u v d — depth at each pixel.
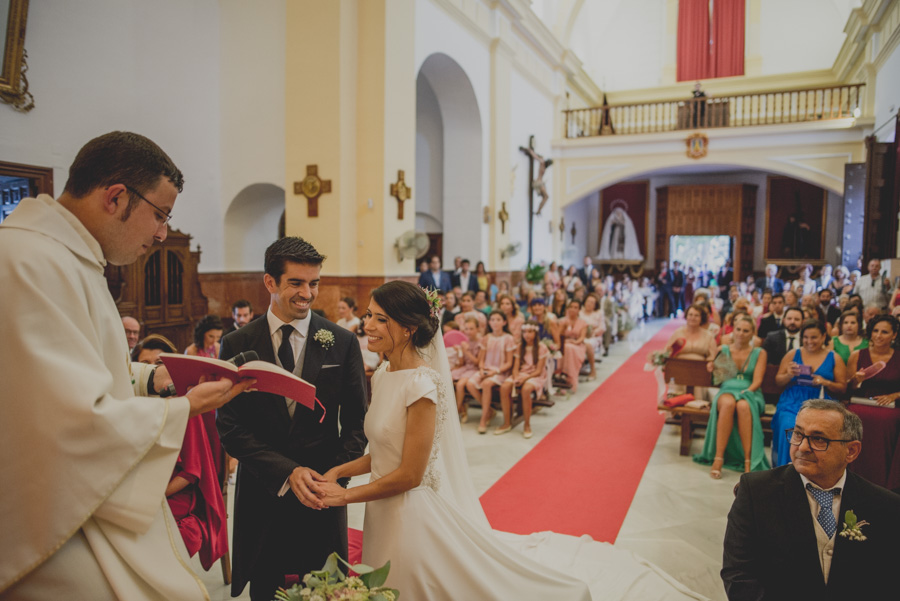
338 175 8.29
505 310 7.27
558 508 3.94
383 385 1.98
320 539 2.22
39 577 1.19
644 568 3.02
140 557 1.31
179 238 7.79
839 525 1.84
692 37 19.84
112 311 1.40
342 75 8.25
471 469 4.71
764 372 4.85
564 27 16.52
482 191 12.40
